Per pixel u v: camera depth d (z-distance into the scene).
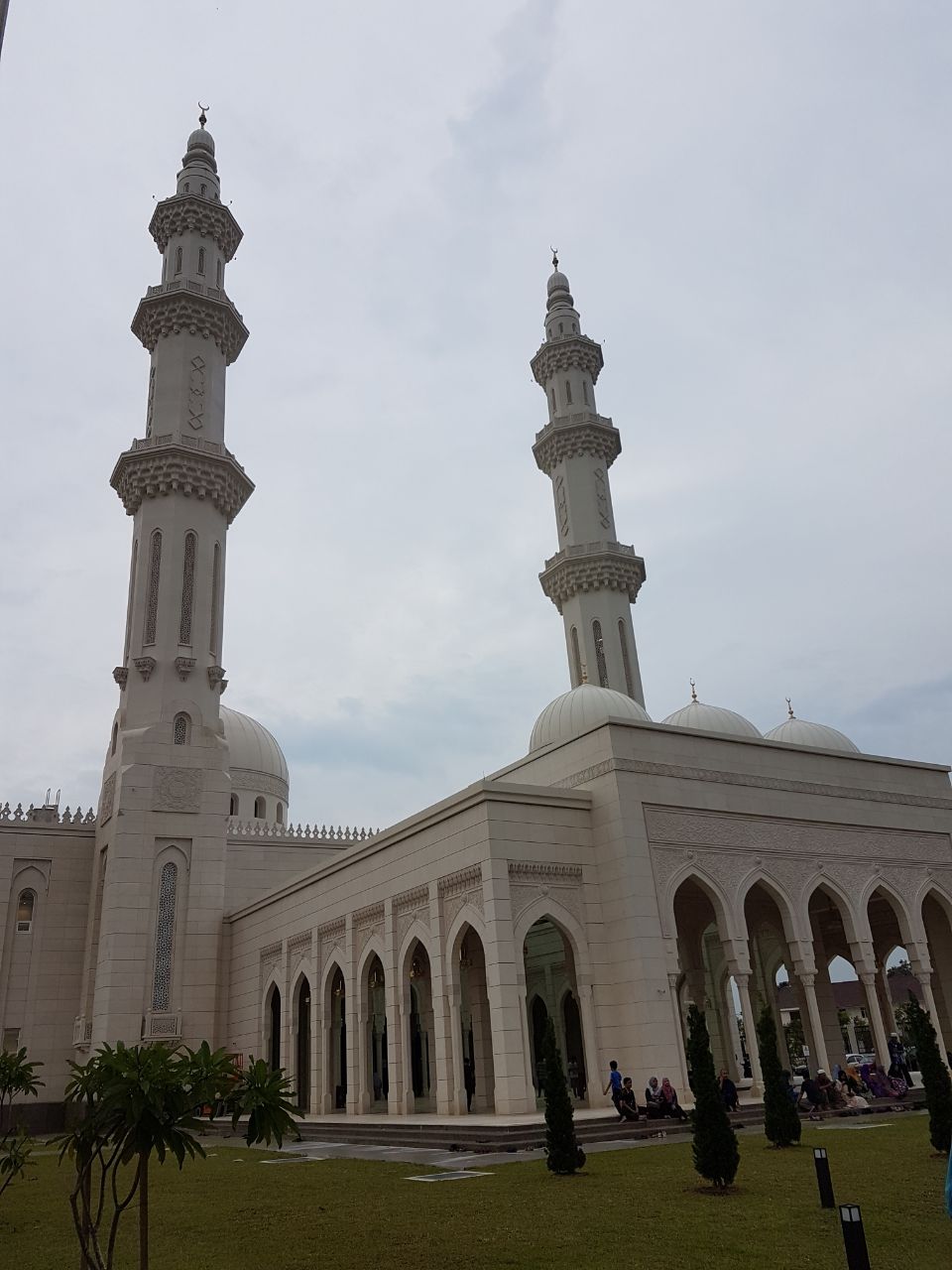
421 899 30.72
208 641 45.44
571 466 54.41
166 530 45.88
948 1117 17.19
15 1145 14.67
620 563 51.28
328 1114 33.44
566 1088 17.52
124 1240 13.05
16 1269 11.30
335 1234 12.49
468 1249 11.26
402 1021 30.83
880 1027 34.00
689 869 31.22
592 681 49.38
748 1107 26.64
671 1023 28.55
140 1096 8.47
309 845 48.38
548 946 41.00
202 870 42.50
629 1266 10.24
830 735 47.38
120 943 39.94
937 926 40.47
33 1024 43.06
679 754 32.66
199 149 54.66
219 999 41.97
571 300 60.69
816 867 34.78
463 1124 23.80
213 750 44.03
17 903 44.62
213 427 48.38
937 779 40.59
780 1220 12.23
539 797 29.84
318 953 36.03
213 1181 19.14
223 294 50.56
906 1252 10.51
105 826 44.09
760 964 44.03
